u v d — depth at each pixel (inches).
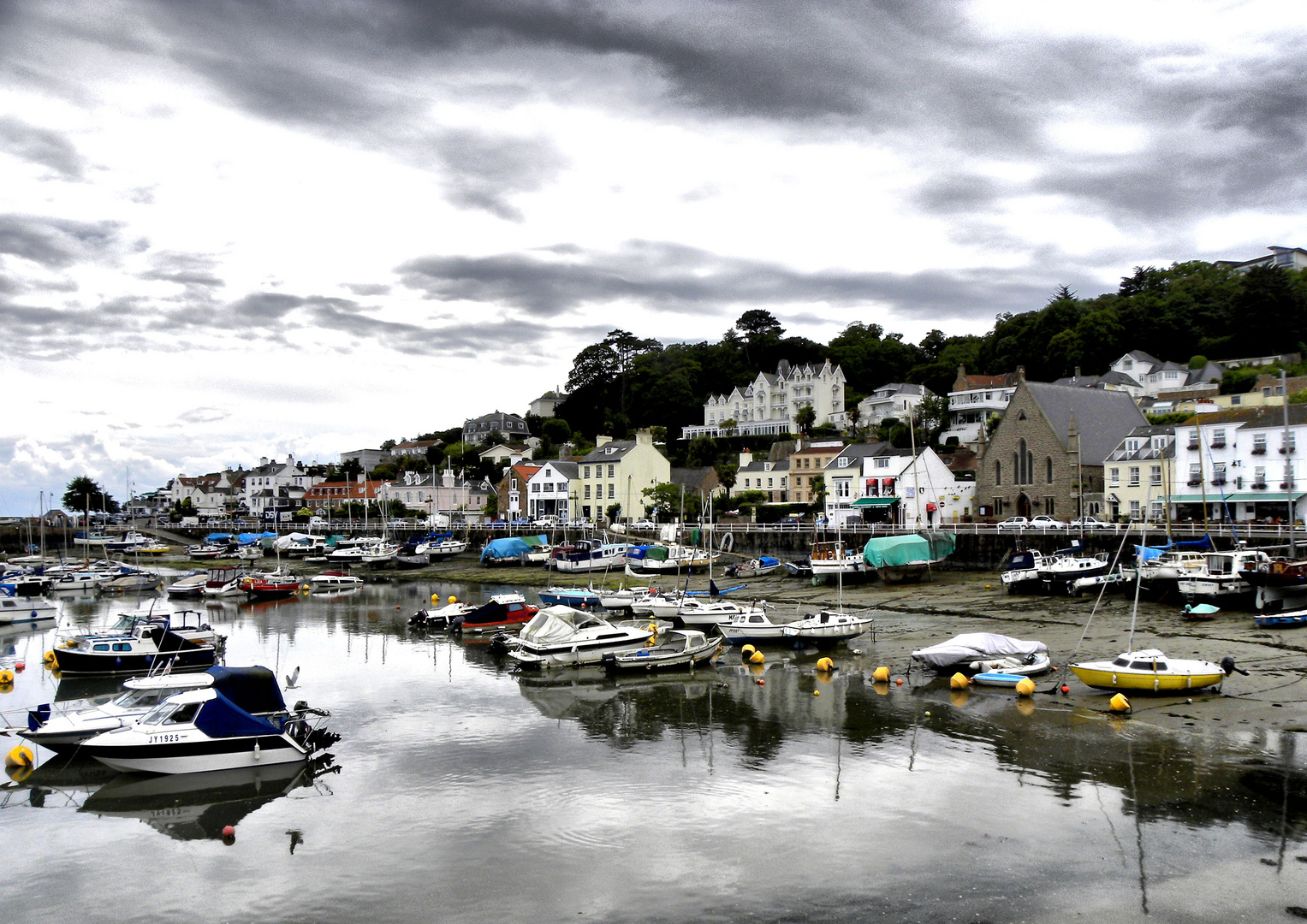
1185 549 2199.8
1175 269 6786.4
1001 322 6963.6
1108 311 5526.6
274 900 735.7
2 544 5221.5
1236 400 3993.6
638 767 1033.5
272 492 7785.4
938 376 6328.7
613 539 3794.3
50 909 731.4
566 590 2369.6
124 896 750.5
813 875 750.5
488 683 1494.8
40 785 1018.1
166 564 4242.1
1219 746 1040.2
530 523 4421.8
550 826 864.9
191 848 839.7
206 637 1784.0
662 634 1925.4
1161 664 1268.5
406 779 1008.2
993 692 1353.3
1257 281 5388.8
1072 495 3090.6
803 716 1240.2
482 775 1016.2
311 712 1224.2
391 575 3464.6
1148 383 5044.3
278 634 2044.8
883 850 792.9
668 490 4281.5
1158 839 797.9
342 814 913.5
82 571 3201.3
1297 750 1016.2
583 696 1389.0
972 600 2187.5
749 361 7539.4
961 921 672.4
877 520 3671.3
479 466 6496.1
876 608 2166.6
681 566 3038.9
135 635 1739.7
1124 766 984.3
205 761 1040.2
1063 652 1576.0
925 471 3506.4
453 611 2132.1
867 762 1027.3
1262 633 1610.5
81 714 1154.7
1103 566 2210.9
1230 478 2630.4
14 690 1534.2
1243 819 836.0
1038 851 781.9
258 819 905.5
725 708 1295.5
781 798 922.7
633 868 772.0
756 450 5856.3
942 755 1045.2
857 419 5935.0
